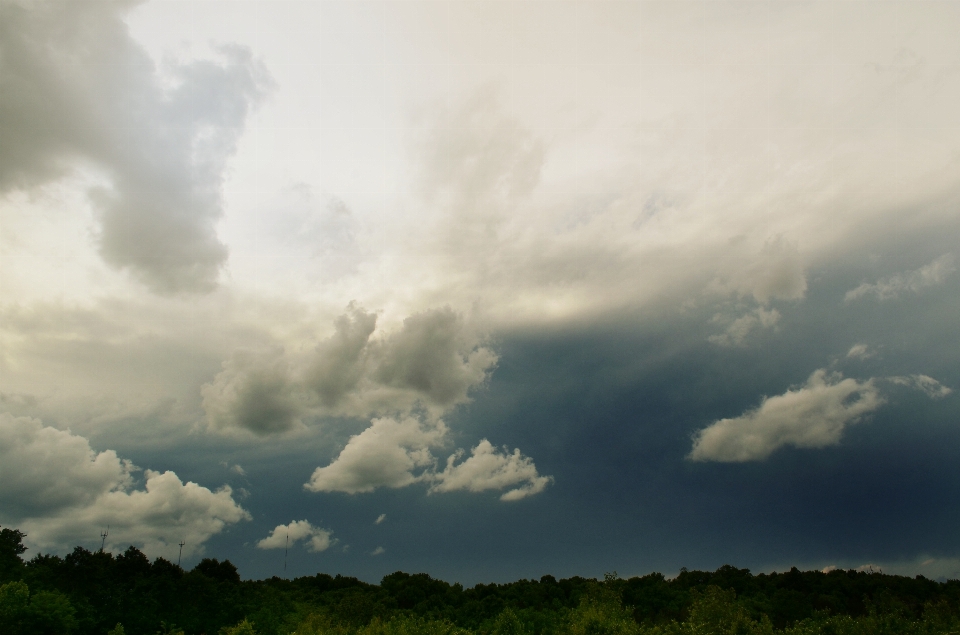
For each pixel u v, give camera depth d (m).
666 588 112.94
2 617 56.31
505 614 73.31
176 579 96.25
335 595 135.62
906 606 82.38
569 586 128.75
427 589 133.75
